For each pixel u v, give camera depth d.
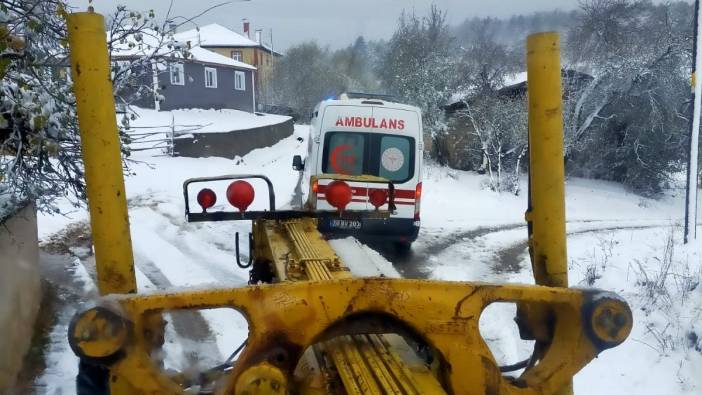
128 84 6.11
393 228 9.22
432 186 18.64
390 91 27.59
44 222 11.09
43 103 4.88
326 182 8.73
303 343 1.95
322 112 9.11
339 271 2.98
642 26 21.31
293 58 45.88
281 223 4.11
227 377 2.09
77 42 1.95
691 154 10.43
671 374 5.48
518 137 19.77
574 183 22.45
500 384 2.04
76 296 7.05
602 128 22.27
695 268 8.38
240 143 26.44
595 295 2.12
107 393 2.05
